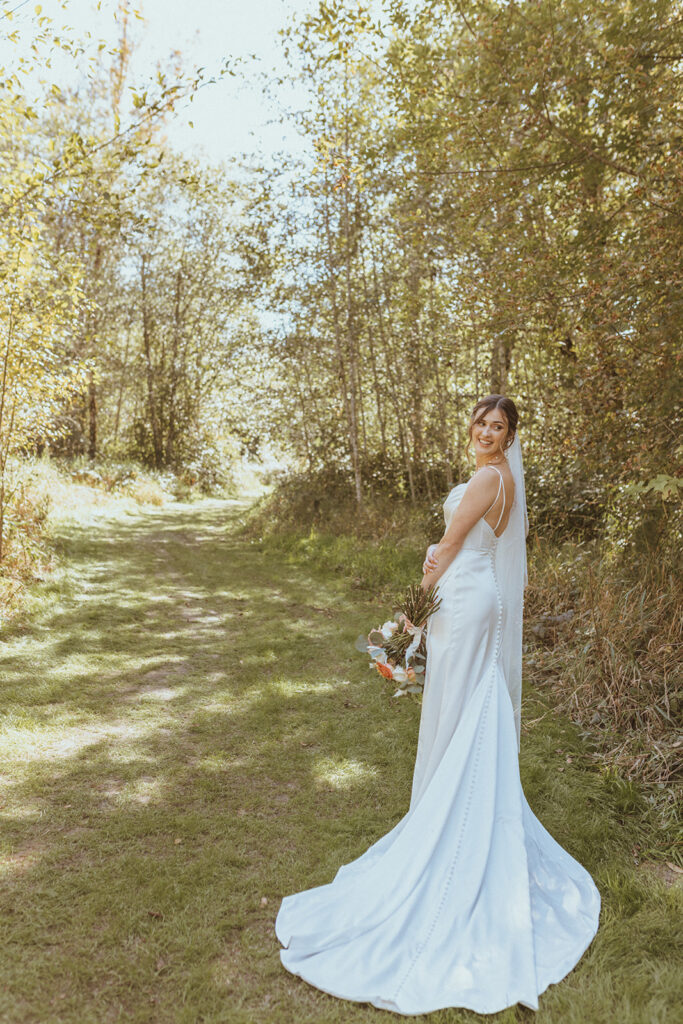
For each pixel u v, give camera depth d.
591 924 2.54
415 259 11.05
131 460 24.88
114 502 16.83
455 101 6.59
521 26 5.49
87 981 2.32
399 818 3.42
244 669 5.72
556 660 5.04
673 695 4.02
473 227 7.22
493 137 6.13
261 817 3.42
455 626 2.70
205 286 23.16
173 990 2.30
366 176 10.40
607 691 4.35
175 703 4.94
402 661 2.85
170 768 3.93
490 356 10.30
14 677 5.22
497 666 2.76
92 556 10.11
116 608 7.45
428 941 2.38
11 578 7.26
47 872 2.90
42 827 3.26
